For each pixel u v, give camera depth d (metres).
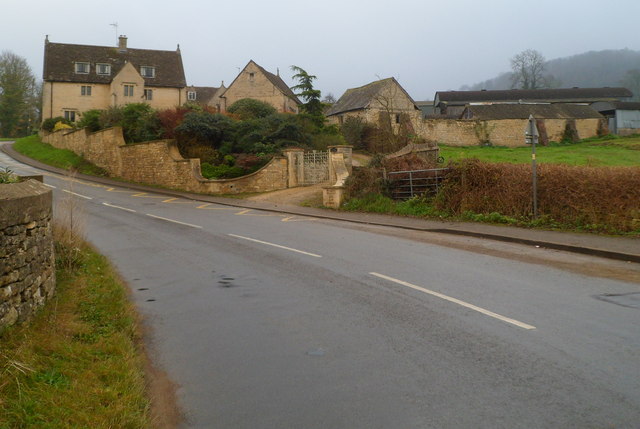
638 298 7.41
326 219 18.62
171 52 57.44
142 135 34.06
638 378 4.64
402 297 7.60
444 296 7.61
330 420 4.10
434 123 47.72
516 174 15.91
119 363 5.03
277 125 32.66
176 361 5.45
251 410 4.31
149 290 8.48
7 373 4.23
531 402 4.25
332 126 39.12
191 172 29.05
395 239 13.44
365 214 19.28
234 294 8.07
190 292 8.27
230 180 27.86
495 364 5.05
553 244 11.88
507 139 47.66
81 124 41.38
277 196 25.41
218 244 12.80
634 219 12.87
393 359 5.27
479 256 10.91
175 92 54.25
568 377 4.70
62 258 9.02
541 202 15.15
